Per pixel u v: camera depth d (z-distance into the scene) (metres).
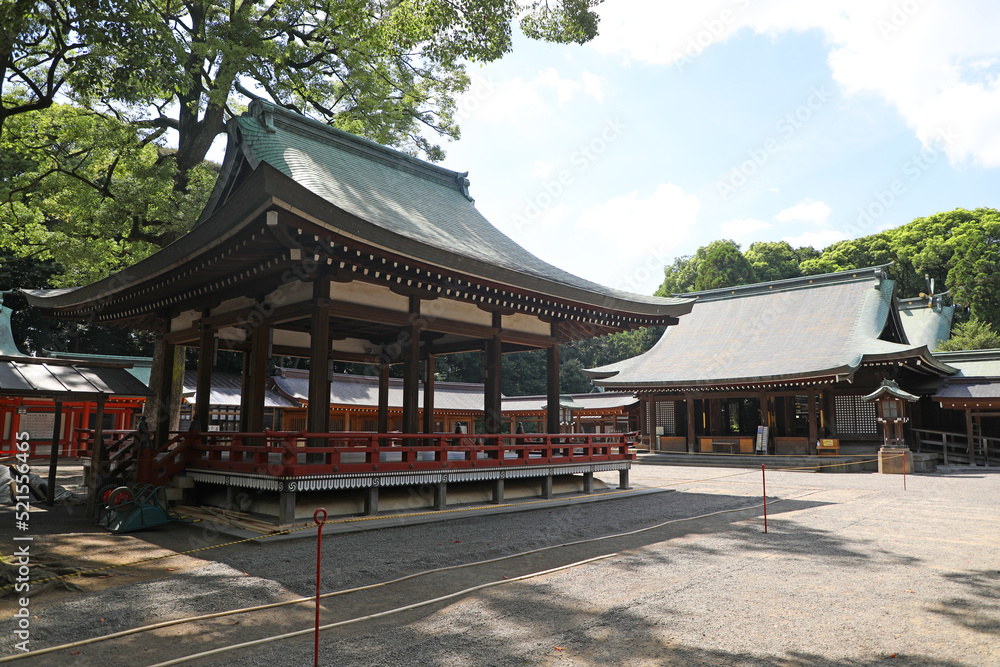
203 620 5.62
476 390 40.50
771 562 8.10
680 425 32.81
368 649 4.94
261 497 10.95
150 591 6.39
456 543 9.08
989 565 7.93
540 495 14.52
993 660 4.71
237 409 30.67
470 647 4.99
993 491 16.69
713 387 29.17
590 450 15.43
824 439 26.39
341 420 31.77
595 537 9.95
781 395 28.05
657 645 5.04
